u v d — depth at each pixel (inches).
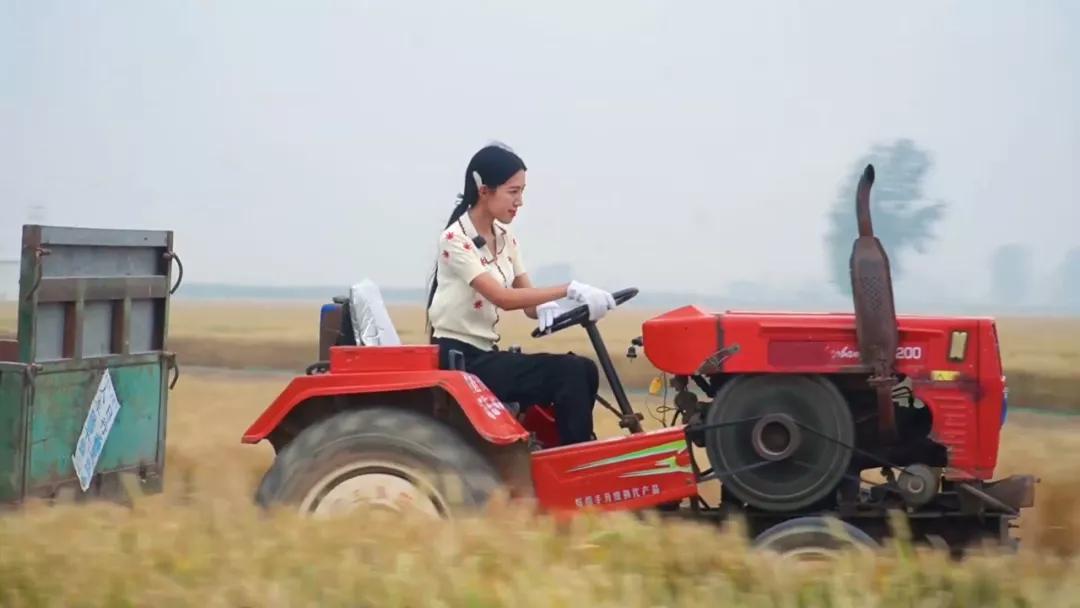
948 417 810.2
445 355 878.4
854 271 807.1
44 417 873.5
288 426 867.4
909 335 817.5
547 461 823.1
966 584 654.5
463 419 838.5
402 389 810.8
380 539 694.5
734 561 677.3
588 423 862.5
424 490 799.1
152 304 1007.0
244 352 3543.3
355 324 904.3
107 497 944.3
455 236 885.2
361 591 629.9
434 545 673.0
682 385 848.9
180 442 1418.6
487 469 802.8
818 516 805.2
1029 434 1565.0
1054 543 960.3
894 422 810.2
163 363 1011.9
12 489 850.8
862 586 655.1
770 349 818.2
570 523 753.6
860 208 816.3
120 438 962.7
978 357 810.2
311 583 635.5
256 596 625.3
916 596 650.8
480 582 633.6
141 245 981.8
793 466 815.7
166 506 776.3
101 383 933.2
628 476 817.5
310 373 924.6
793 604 644.7
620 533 697.6
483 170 890.1
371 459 804.6
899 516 710.5
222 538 708.7
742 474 819.4
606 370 864.9
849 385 831.1
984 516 818.8
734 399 824.3
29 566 659.4
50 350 888.9
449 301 887.1
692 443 845.2
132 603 628.4
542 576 640.4
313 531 701.3
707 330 826.8
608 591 636.1
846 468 811.4
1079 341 3811.5
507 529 705.6
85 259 922.1
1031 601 639.8
